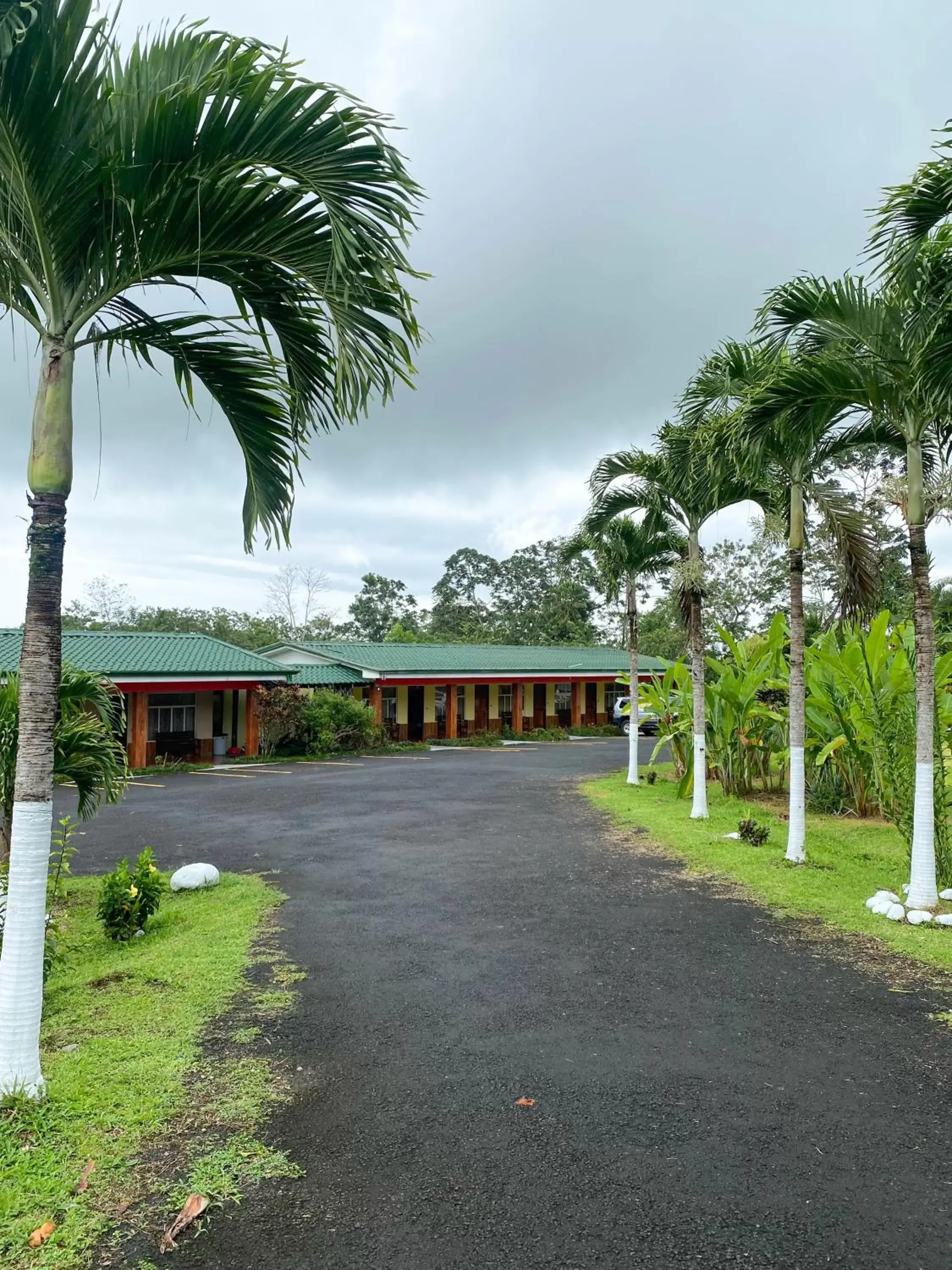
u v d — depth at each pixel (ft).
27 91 10.10
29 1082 10.66
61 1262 7.79
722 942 18.42
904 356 20.15
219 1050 12.70
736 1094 11.25
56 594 11.05
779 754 40.34
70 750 20.13
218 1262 7.82
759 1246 8.04
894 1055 12.54
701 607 37.01
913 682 29.17
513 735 94.63
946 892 21.15
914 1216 8.52
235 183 11.19
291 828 34.68
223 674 65.92
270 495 15.75
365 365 12.26
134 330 13.25
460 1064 12.21
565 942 18.43
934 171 17.79
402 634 161.27
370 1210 8.63
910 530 21.47
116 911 19.29
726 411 28.84
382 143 11.18
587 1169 9.39
